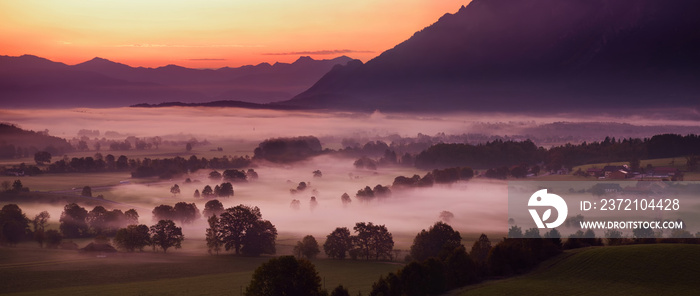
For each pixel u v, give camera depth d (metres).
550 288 88.12
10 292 102.44
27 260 127.25
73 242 151.75
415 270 86.31
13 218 168.25
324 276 107.31
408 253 134.00
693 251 97.25
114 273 115.44
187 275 114.38
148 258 130.62
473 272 92.94
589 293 85.44
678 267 92.12
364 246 127.94
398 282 84.88
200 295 97.38
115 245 142.75
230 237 137.00
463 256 93.00
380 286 84.19
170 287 103.75
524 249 100.94
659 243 108.69
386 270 113.50
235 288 102.00
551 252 104.62
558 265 99.00
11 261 126.06
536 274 95.94
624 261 95.94
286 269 81.31
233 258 132.25
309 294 81.06
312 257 129.00
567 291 86.62
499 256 97.81
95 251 136.50
